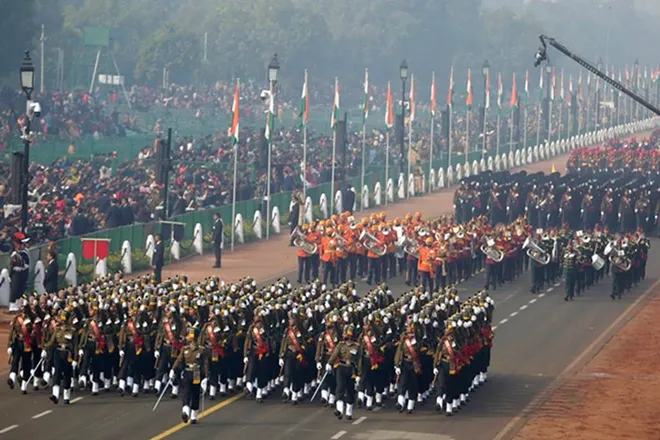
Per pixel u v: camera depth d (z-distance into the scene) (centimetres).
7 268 18825
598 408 14025
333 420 13325
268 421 13212
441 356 13638
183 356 12988
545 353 16762
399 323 14550
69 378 13700
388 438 12631
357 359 13450
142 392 14338
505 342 17400
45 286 18638
